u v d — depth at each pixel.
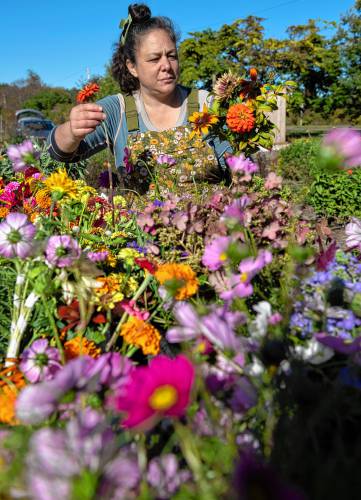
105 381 0.72
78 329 0.96
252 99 1.92
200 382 0.66
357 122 21.45
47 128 16.78
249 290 0.92
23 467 0.56
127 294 1.21
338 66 22.08
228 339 0.73
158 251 1.29
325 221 1.46
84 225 1.51
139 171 2.11
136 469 0.56
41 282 0.97
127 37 2.14
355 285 0.98
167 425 0.79
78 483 0.51
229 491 0.54
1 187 2.10
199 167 2.10
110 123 2.19
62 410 0.73
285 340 0.81
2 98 36.25
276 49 19.00
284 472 0.59
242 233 1.14
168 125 2.22
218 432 0.68
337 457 0.60
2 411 0.75
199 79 19.47
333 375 0.83
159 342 1.00
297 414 0.71
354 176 5.30
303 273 0.96
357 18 21.27
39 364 0.87
